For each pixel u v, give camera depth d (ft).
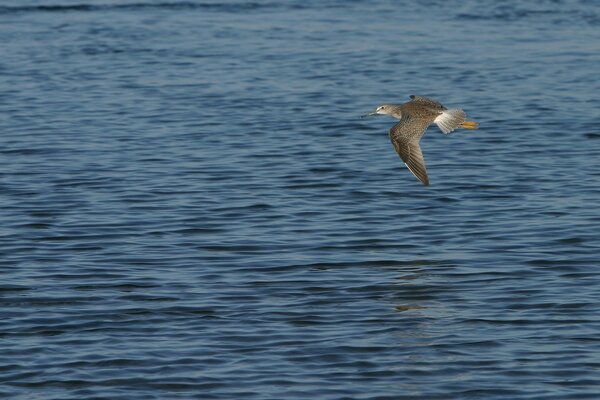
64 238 59.72
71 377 43.27
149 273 54.29
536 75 107.24
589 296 51.08
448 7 144.36
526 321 48.44
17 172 73.56
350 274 54.24
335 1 149.28
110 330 47.67
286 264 55.62
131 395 41.86
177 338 46.78
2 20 136.36
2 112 92.32
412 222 62.59
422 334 47.14
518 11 141.18
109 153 78.84
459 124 43.04
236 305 50.29
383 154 78.69
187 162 76.43
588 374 43.34
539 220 62.59
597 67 110.52
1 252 57.41
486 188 69.77
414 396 41.75
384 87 102.73
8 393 41.98
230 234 60.39
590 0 148.36
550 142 82.02
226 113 92.27
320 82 104.68
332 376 43.34
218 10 143.13
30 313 49.47
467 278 53.57
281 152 79.25
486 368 44.01
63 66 111.55
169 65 112.27
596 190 68.95
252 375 43.34
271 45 122.11
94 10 143.02
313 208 65.41
